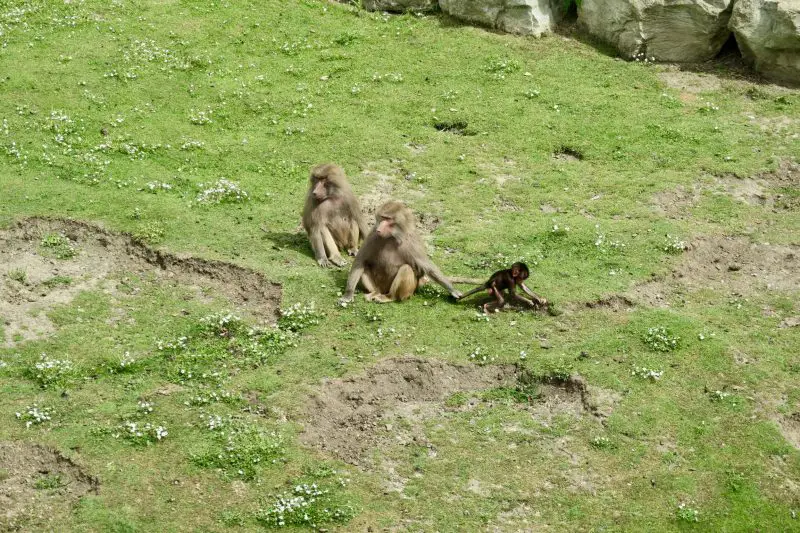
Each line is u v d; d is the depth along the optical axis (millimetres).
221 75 26344
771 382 15680
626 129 24453
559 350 16125
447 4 29547
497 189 21859
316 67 27125
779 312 17828
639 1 27078
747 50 26891
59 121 23391
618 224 20328
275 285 17516
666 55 27609
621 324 16906
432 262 17781
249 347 15820
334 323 16562
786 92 26219
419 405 15156
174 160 22344
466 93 26000
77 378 15000
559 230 19859
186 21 28953
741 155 23406
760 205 21734
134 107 24484
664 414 14875
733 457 14172
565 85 26406
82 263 18297
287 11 29953
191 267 18125
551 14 28891
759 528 13047
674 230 20031
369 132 24031
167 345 15914
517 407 15164
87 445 13508
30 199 19797
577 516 13086
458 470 13766
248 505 12742
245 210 20391
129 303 17203
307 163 22594
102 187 20688
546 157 23375
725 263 19453
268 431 13984
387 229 16984
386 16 29844
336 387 15047
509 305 17438
